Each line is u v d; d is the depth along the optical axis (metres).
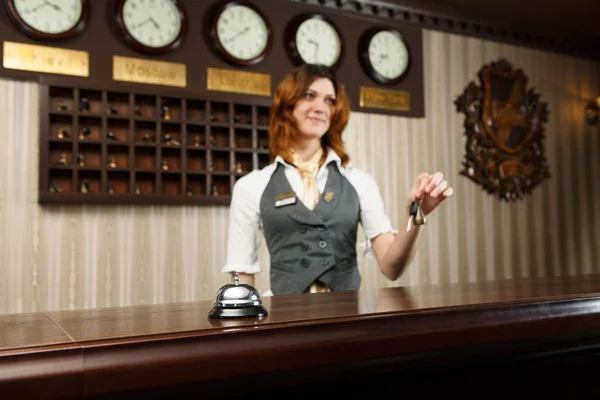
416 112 5.26
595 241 6.28
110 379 0.88
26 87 3.86
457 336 1.18
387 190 5.10
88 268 3.98
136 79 4.09
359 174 2.45
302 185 2.37
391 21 5.25
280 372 1.01
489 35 5.79
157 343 0.92
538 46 6.11
